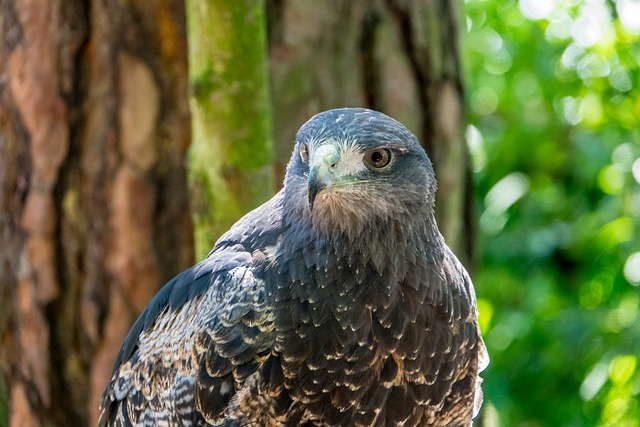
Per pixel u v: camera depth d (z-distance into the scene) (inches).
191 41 339.6
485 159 764.0
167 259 423.5
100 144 422.0
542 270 757.3
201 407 309.4
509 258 759.1
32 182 428.1
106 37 418.6
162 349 324.5
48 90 422.3
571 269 778.2
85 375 430.9
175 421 318.7
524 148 776.3
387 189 299.4
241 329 299.9
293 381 300.2
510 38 738.8
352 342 298.5
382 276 299.9
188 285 325.1
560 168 785.6
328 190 294.2
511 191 726.5
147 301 422.9
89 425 431.5
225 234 330.0
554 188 761.6
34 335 432.8
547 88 723.4
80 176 425.1
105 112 420.8
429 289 304.0
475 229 461.4
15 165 434.0
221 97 333.7
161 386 323.9
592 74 705.0
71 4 419.5
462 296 313.4
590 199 761.0
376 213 298.8
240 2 329.4
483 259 761.6
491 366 730.2
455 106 445.4
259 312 298.2
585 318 690.2
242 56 332.5
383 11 425.1
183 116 420.2
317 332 297.4
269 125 342.0
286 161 402.0
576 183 766.5
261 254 306.5
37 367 433.7
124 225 420.8
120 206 420.5
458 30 449.4
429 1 436.1
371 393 304.5
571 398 734.5
